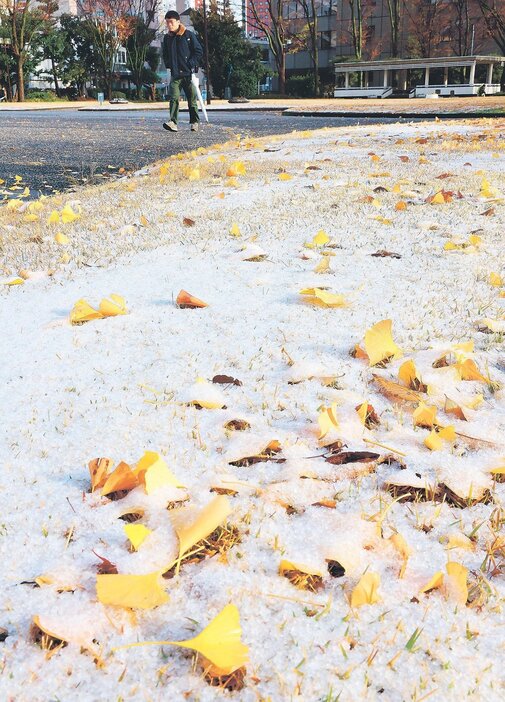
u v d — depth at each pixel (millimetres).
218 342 2273
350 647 1060
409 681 998
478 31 43594
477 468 1548
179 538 1244
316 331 2361
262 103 34312
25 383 2008
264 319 2488
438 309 2578
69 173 8297
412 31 44469
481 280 2943
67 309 2668
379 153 8438
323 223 4176
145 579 1104
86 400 1887
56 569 1213
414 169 6801
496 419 1779
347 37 48062
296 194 5348
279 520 1370
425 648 1055
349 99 35062
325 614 1125
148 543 1282
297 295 2746
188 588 1186
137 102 44125
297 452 1602
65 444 1662
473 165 7066
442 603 1149
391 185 5711
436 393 1887
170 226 4227
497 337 2281
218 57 46844
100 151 10938
